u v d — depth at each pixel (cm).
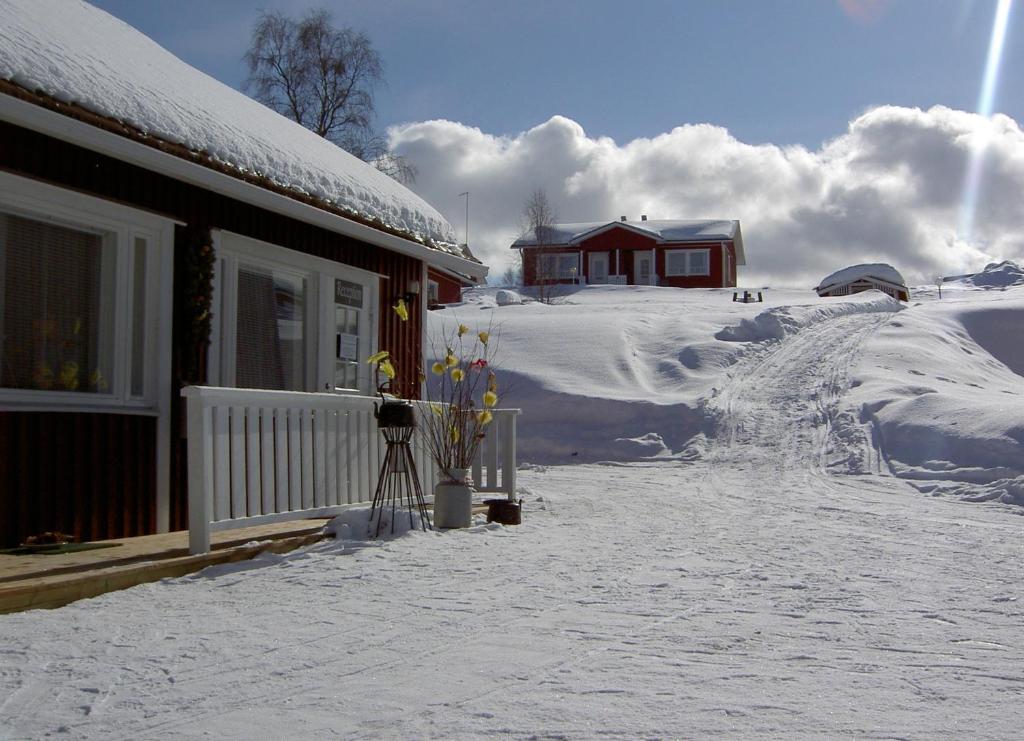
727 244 5200
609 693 362
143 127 686
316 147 1116
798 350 2417
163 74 876
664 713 338
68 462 671
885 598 547
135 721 331
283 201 825
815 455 1591
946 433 1455
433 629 463
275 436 704
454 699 354
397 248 1032
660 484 1381
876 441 1572
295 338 945
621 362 2283
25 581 508
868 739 313
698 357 2327
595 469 1645
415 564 643
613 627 469
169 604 516
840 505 1104
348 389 1020
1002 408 1471
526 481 1419
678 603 527
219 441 638
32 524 644
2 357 642
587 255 5281
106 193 706
